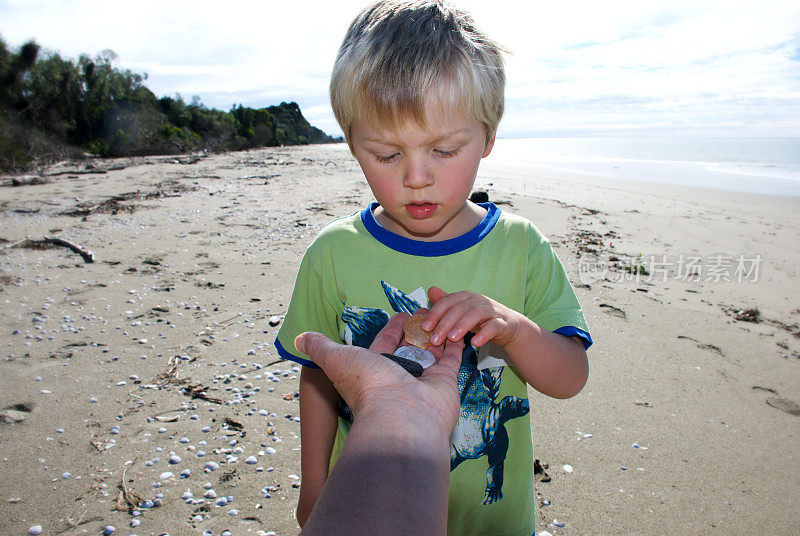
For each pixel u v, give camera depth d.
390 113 0.90
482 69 0.96
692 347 3.42
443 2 1.00
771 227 7.34
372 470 0.54
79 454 2.23
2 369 2.90
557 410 2.68
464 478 1.15
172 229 6.11
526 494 1.19
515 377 1.21
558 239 6.19
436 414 0.65
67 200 7.93
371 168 0.99
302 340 0.78
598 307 4.07
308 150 25.59
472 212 1.26
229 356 3.11
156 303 3.88
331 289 1.24
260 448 2.30
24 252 5.11
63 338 3.30
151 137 26.98
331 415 1.25
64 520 1.89
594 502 2.07
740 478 2.22
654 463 2.30
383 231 1.22
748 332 3.68
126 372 2.91
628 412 2.67
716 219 7.86
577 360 1.08
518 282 1.18
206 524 1.88
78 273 4.52
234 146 33.88
